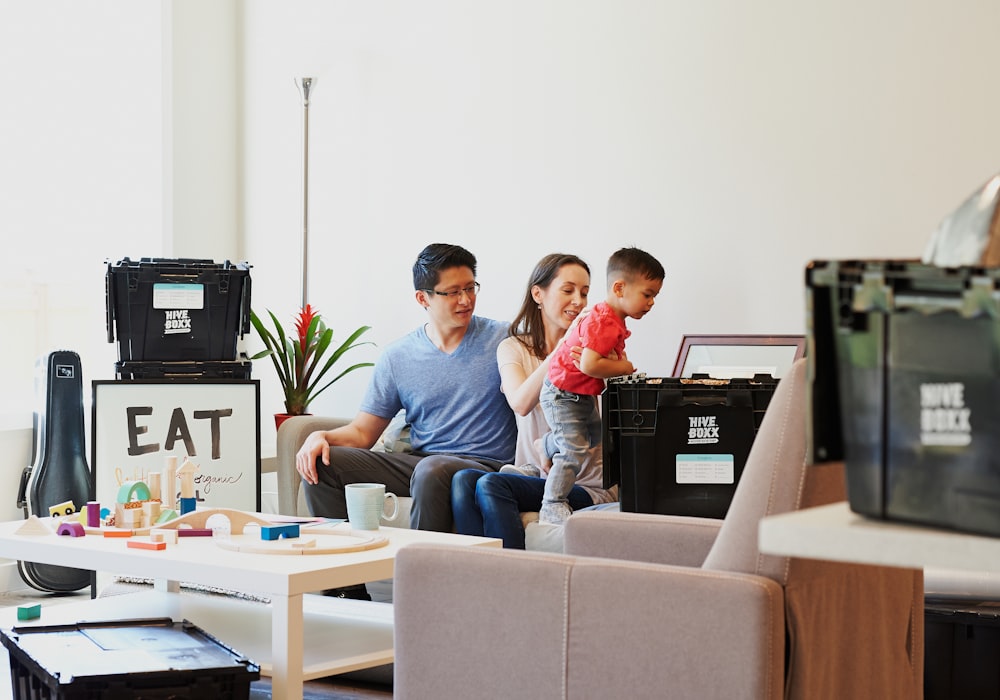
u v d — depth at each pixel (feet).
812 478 5.22
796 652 5.20
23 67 15.11
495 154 14.93
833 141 12.66
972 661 8.45
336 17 16.31
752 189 13.12
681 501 9.71
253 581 7.37
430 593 5.91
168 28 16.33
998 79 11.80
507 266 14.84
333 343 16.34
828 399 3.23
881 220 12.39
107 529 8.87
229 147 17.17
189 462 9.73
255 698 9.20
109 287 12.65
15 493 14.52
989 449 2.91
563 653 5.52
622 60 13.97
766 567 5.23
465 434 12.69
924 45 12.17
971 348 2.95
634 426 9.82
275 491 16.85
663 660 5.26
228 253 17.16
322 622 8.98
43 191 15.37
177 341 12.90
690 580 5.22
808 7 12.80
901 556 2.93
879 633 6.14
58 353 13.84
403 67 15.71
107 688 6.60
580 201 14.26
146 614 9.29
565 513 10.74
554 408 10.95
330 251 16.38
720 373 12.64
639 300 11.75
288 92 16.78
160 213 16.29
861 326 3.16
